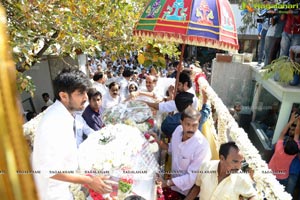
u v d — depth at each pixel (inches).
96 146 88.4
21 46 109.8
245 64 323.6
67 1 147.4
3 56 14.0
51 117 73.9
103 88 234.2
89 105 141.8
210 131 145.6
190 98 130.6
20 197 13.8
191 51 689.0
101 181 74.4
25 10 123.2
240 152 86.1
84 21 171.3
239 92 330.0
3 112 13.5
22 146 14.0
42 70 335.9
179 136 112.2
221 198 87.3
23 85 117.0
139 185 79.7
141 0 206.8
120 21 178.1
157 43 157.4
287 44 235.0
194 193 101.3
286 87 223.0
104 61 550.0
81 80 75.2
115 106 136.9
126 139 91.4
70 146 75.5
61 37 139.4
